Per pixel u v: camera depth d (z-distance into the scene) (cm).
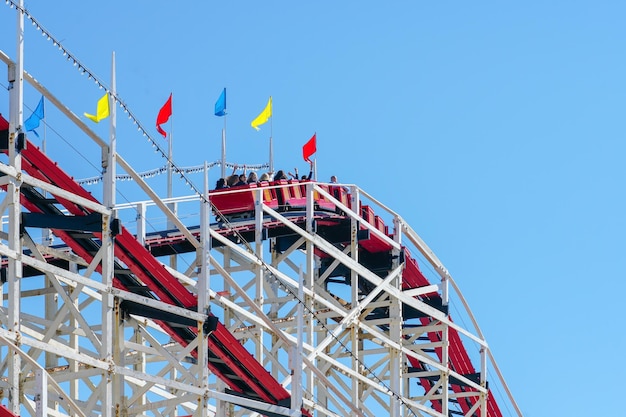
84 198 11762
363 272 16675
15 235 11150
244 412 14325
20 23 11262
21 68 11262
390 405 16712
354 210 16900
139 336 14625
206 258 13038
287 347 15138
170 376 15325
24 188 12056
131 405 13175
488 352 19012
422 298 18600
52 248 13612
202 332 12912
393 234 17625
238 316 15512
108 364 11850
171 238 15038
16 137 11219
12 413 10275
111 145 12050
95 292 14250
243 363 13425
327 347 16850
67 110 11700
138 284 12938
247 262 15762
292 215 16550
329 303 16025
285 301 15712
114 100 12056
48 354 13812
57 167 11831
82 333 13862
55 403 13775
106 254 11956
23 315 12706
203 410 12862
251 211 16338
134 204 13912
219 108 17362
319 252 17212
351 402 15200
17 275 11056
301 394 14000
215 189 16438
